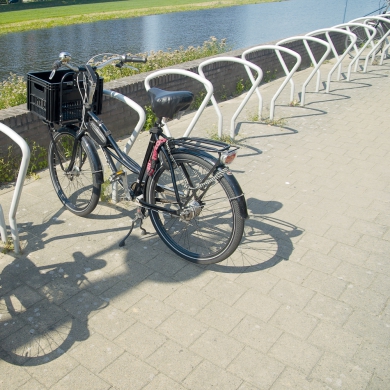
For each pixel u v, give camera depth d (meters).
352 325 2.91
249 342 2.78
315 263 3.49
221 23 23.08
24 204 4.29
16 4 32.94
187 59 8.77
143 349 2.73
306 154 5.43
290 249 3.65
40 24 22.72
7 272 3.37
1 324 2.91
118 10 30.14
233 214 3.14
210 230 3.85
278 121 6.49
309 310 3.03
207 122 6.62
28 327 2.89
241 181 4.75
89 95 3.69
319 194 4.50
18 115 4.71
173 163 3.31
